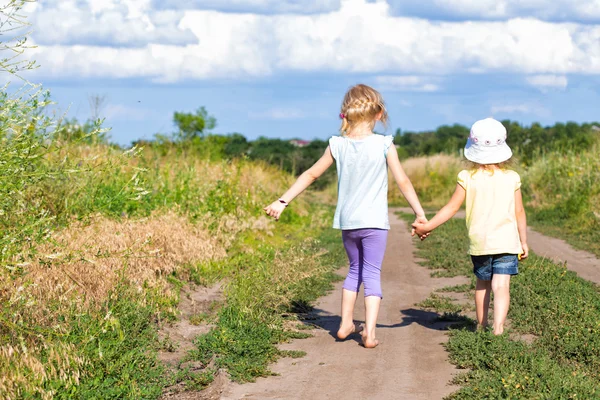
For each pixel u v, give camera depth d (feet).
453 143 99.25
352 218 16.94
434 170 87.15
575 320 17.81
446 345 16.76
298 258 22.52
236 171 43.45
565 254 34.09
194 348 16.70
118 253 18.24
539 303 19.99
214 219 30.45
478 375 14.06
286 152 92.99
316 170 17.51
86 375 13.60
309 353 16.67
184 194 32.27
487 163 16.98
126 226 22.34
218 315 18.60
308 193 58.85
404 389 13.94
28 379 12.35
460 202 17.19
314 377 14.80
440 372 14.97
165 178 33.04
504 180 16.94
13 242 13.57
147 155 37.32
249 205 38.96
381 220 16.90
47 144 17.63
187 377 14.64
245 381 14.49
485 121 17.30
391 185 87.20
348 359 16.10
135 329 16.38
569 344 15.76
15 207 15.83
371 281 17.12
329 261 29.73
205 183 36.19
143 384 13.82
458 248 34.35
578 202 49.03
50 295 15.70
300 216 47.01
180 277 23.11
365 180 16.94
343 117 17.43
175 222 25.61
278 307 20.30
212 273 24.22
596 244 36.83
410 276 28.45
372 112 17.19
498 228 16.70
